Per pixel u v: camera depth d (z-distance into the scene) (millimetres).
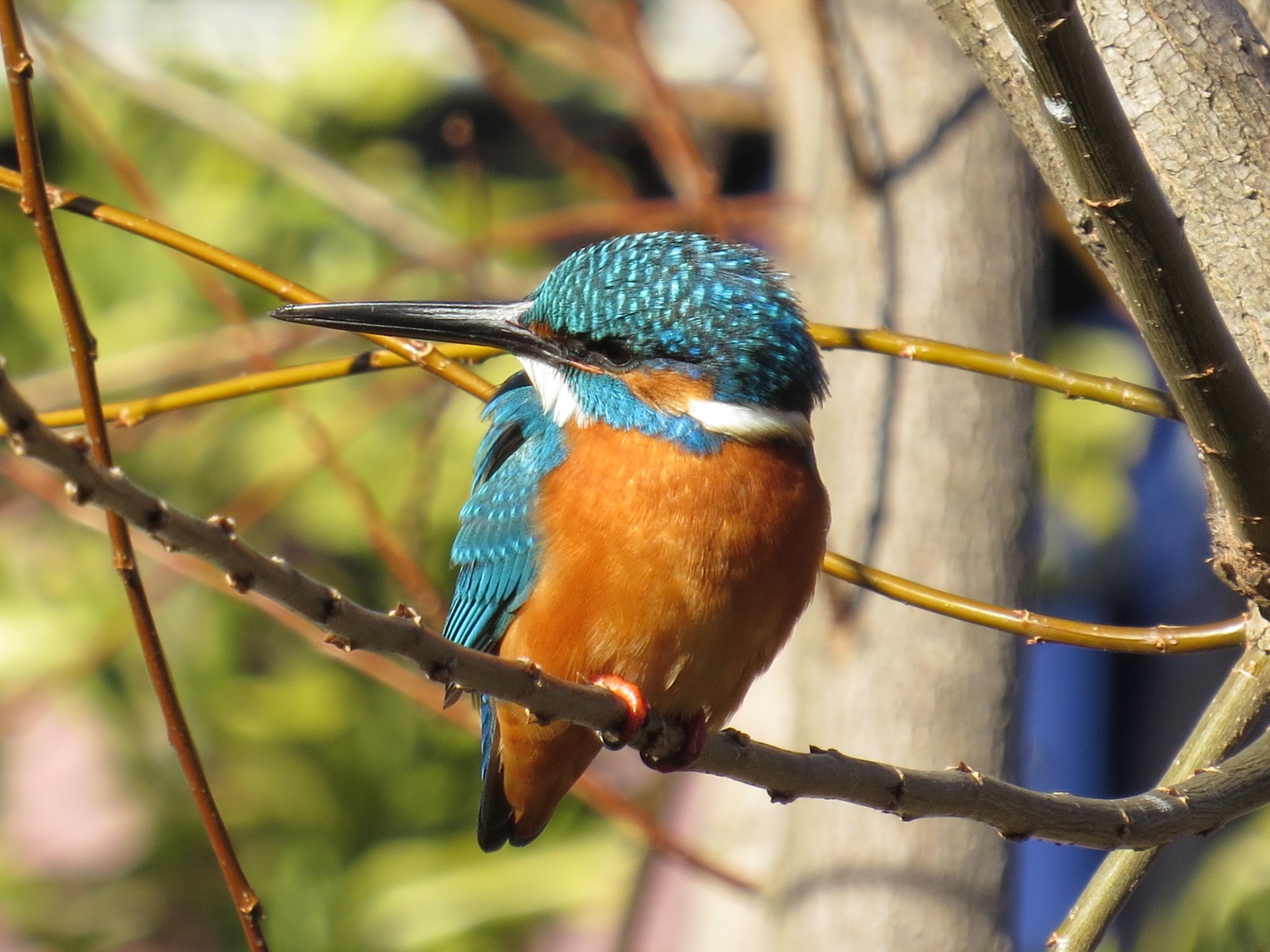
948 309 9688
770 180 18000
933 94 10023
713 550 7133
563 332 7680
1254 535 6121
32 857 14492
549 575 7391
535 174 17172
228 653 13555
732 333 7469
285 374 7645
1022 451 9672
